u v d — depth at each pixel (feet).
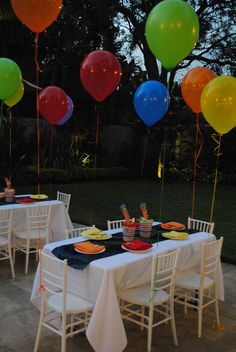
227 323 12.34
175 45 11.34
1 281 15.17
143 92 15.97
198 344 10.98
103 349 9.59
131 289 11.08
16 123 43.21
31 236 16.72
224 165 49.55
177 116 48.37
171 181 50.11
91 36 48.98
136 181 49.34
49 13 12.67
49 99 18.69
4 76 16.26
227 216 29.27
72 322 10.43
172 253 10.71
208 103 12.09
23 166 43.52
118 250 11.35
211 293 13.50
